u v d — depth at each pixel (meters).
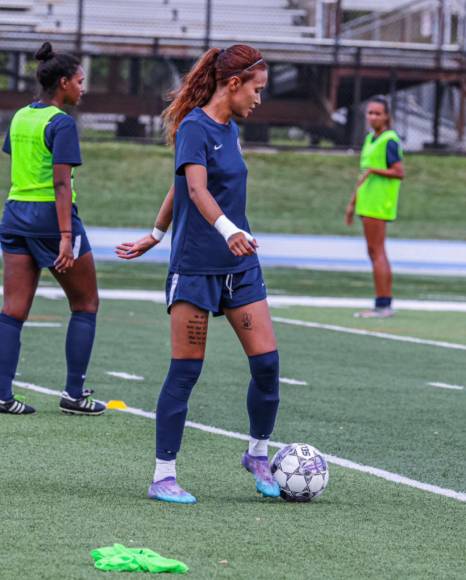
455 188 107.50
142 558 15.55
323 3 117.44
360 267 77.25
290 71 113.94
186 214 19.14
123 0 120.12
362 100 116.50
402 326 47.59
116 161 106.06
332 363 36.97
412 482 21.48
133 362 35.72
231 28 119.00
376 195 49.19
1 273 63.75
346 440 25.27
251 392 19.95
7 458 22.38
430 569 16.06
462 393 32.12
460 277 73.69
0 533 17.06
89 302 27.11
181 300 19.22
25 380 31.92
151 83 110.56
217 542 17.02
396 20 118.56
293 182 105.06
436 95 113.56
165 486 19.47
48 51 26.59
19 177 26.62
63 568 15.37
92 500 19.31
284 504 19.61
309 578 15.41
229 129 19.27
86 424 26.16
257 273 19.64
